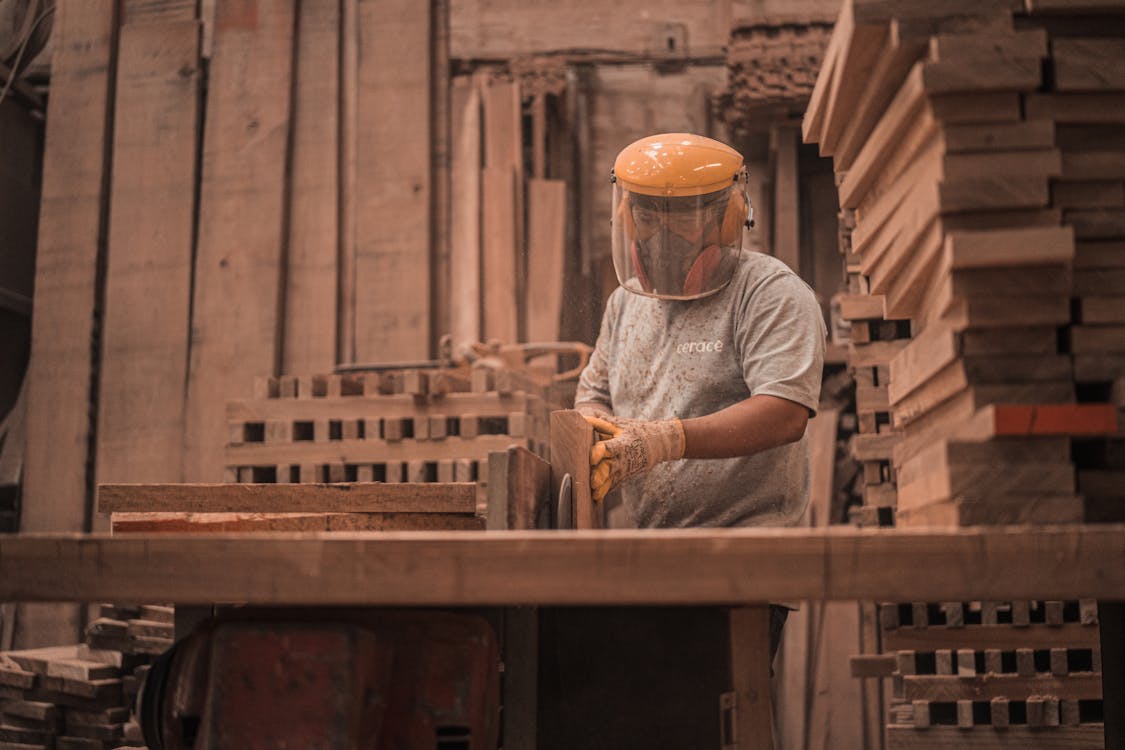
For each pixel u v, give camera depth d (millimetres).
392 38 6543
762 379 2426
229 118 6367
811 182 6898
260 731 1432
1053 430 1431
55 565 1391
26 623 5699
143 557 1381
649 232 2471
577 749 1827
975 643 3730
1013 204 1498
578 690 1843
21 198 6672
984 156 1513
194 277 6215
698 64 7320
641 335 2779
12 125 6609
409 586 1337
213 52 6461
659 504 2674
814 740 5168
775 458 2600
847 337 5754
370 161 6395
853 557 1319
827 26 6137
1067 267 1490
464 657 1595
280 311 6148
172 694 1571
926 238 1606
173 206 6301
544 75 6996
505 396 4062
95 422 6105
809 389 2410
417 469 4035
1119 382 1475
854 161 1983
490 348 4938
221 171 6297
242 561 1366
